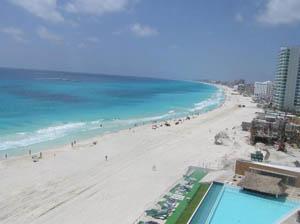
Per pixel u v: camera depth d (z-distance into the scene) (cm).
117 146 7331
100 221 3841
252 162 5188
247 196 4450
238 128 9856
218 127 10119
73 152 6675
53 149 6819
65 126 9100
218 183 4866
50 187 4788
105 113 11894
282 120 8694
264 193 4478
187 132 9181
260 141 8038
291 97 16150
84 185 4934
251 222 3831
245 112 14288
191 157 6619
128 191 4759
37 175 5244
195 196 4500
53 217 3900
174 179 5294
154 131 9150
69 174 5372
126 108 13700
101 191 4734
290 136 8256
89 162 6075
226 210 4072
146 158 6475
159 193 4694
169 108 14762
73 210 4100
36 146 7000
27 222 3759
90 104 13938
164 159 6438
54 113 10925
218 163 6162
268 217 3953
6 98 13575
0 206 4106
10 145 6938
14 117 9694
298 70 15825
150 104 15812
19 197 4391
